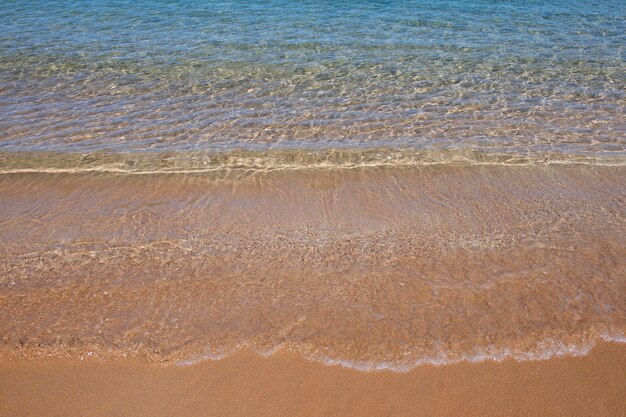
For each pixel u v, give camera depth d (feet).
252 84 33.32
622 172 23.88
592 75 34.58
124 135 26.86
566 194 22.35
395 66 36.11
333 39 41.19
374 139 26.73
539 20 45.88
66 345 14.90
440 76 34.50
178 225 20.27
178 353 14.76
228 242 19.35
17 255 18.42
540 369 14.43
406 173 23.86
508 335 15.35
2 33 41.55
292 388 13.92
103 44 39.75
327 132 27.45
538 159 24.90
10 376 14.10
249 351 14.87
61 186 22.56
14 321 15.62
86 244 19.07
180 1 51.52
